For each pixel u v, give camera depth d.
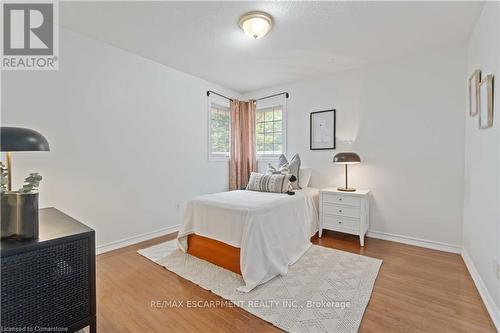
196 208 2.52
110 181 2.73
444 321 1.54
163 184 3.29
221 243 2.32
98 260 2.45
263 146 4.43
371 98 3.21
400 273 2.18
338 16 2.12
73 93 2.42
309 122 3.78
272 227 2.26
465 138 2.59
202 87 3.82
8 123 2.06
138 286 1.97
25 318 1.07
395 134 3.04
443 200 2.75
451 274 2.16
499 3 1.60
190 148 3.66
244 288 1.90
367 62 3.15
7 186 1.24
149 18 2.18
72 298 1.21
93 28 2.36
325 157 3.62
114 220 2.77
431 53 2.79
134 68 2.93
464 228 2.56
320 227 3.21
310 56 2.96
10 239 1.13
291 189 3.15
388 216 3.11
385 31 2.38
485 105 1.82
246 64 3.24
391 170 3.08
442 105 2.74
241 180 4.37
